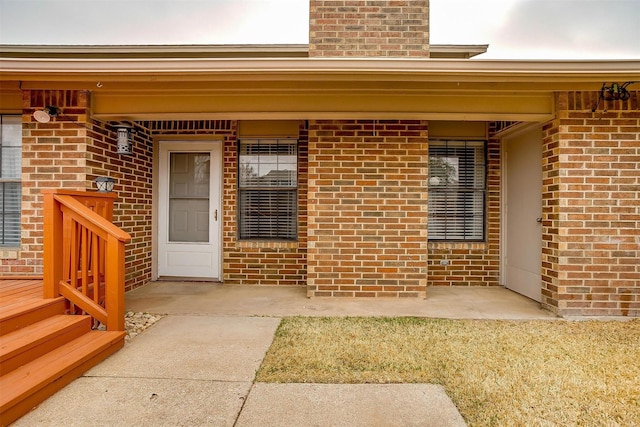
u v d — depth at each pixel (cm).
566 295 429
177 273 618
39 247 452
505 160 583
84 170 445
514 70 360
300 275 588
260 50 618
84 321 321
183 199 620
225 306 465
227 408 233
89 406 233
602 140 431
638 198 431
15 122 471
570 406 238
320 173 494
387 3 508
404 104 434
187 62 364
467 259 585
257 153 598
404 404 239
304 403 239
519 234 542
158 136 603
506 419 224
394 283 496
